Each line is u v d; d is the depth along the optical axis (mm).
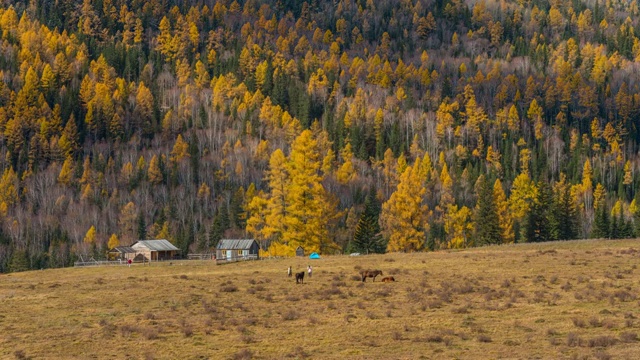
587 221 170500
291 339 37875
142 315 45906
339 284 58219
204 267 79500
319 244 92000
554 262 69875
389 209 113062
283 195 93500
